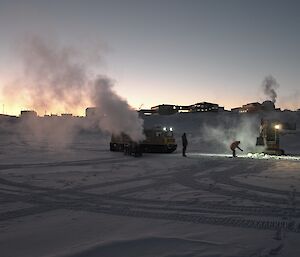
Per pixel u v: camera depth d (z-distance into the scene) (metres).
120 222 8.42
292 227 7.80
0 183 14.77
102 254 5.87
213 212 9.49
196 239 6.77
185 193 12.44
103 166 21.11
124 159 25.92
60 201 11.13
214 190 13.02
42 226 8.07
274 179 15.62
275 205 10.35
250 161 24.00
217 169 19.61
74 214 9.36
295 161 24.02
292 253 5.94
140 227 7.90
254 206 10.23
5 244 6.67
